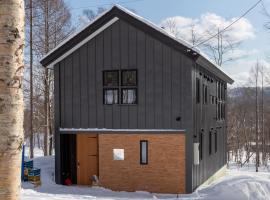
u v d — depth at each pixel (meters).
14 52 2.77
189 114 14.79
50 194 13.30
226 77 22.08
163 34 14.81
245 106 54.09
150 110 15.27
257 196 11.47
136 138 15.48
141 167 15.40
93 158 16.69
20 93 2.82
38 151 46.12
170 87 15.02
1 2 2.73
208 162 18.42
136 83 15.47
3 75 2.72
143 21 15.02
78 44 15.90
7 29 2.74
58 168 16.44
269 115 50.50
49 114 27.20
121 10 15.18
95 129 15.98
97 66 16.03
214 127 20.41
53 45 26.08
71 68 16.36
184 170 14.83
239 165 46.62
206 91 18.19
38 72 26.81
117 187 15.69
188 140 14.79
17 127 2.79
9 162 2.74
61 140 16.52
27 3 24.78
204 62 15.89
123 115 15.64
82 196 13.38
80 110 16.22
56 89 16.50
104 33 15.92
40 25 25.23
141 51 15.41
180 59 14.89
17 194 2.79
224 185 12.62
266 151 51.38
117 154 15.70
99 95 15.99
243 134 53.31
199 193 14.31
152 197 13.88
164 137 15.10
